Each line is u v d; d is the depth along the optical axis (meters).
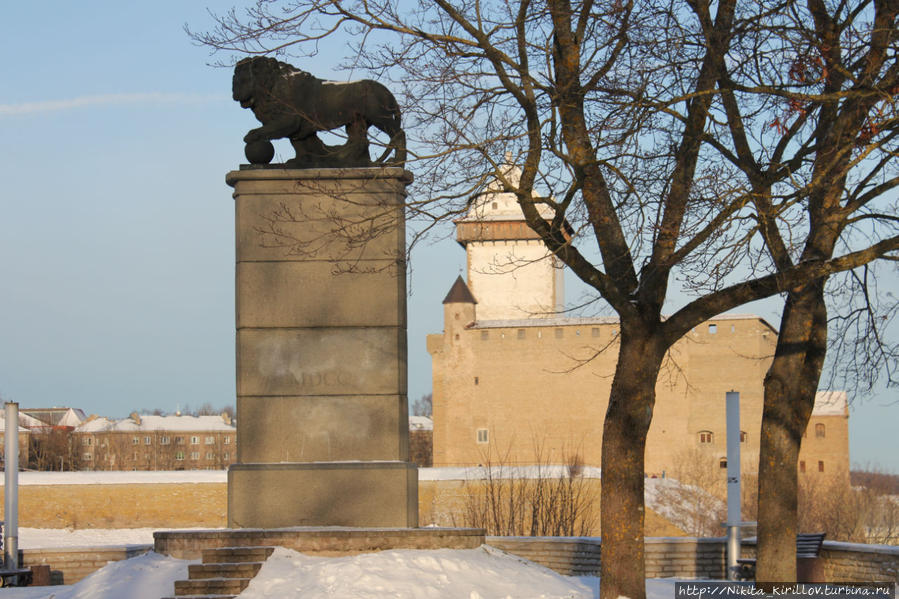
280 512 16.92
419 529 16.38
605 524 13.24
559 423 97.56
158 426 158.25
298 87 17.75
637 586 13.04
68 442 139.00
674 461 94.38
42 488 71.06
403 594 13.69
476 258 105.00
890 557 19.31
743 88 12.88
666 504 74.12
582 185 13.77
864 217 14.45
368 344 17.33
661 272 13.42
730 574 21.66
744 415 93.94
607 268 13.79
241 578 14.86
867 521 87.38
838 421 97.38
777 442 15.02
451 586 14.36
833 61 13.53
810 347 15.49
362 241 15.74
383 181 17.44
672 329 13.38
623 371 13.43
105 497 71.56
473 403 99.94
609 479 13.28
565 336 98.00
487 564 15.80
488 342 100.00
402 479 16.92
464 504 70.69
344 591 13.65
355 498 16.94
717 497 77.88
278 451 17.20
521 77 13.59
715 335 94.94
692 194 13.52
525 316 103.56
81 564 22.56
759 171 14.14
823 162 13.88
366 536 16.06
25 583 21.41
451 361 100.94
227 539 16.05
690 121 13.77
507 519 60.53
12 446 22.61
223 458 158.12
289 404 17.28
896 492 110.31
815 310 15.53
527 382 98.81
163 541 16.14
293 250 17.42
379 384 17.28
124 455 151.88
